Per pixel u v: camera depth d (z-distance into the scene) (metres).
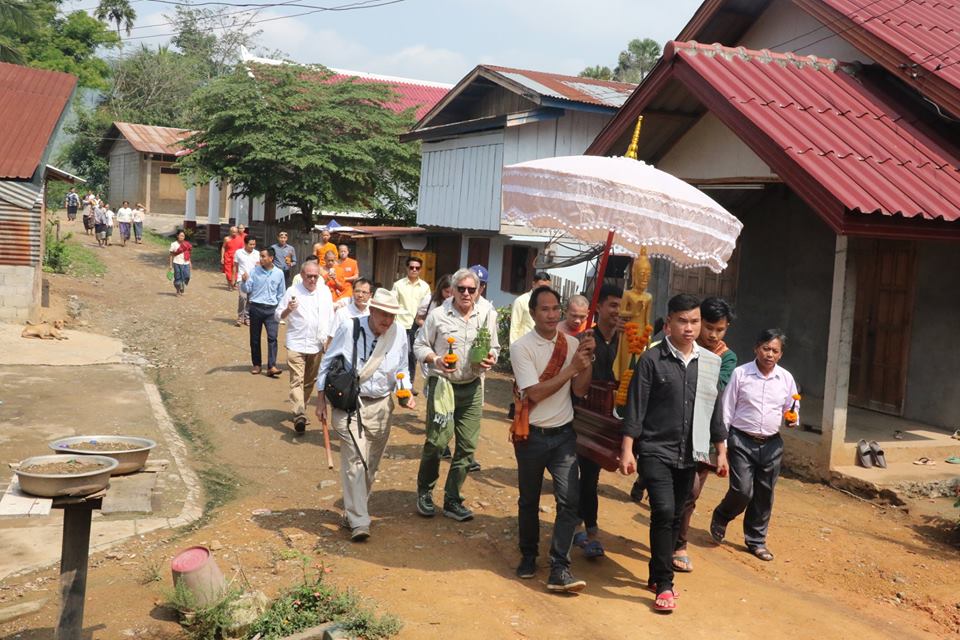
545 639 5.07
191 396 12.23
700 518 7.75
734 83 9.88
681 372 5.60
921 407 11.12
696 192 5.63
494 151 19.41
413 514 7.38
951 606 6.07
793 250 13.06
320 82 30.56
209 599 5.27
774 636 5.34
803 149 8.92
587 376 5.86
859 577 6.54
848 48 11.34
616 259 13.32
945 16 11.93
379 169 29.28
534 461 5.82
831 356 9.01
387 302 6.63
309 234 29.03
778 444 6.86
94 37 55.22
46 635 5.22
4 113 18.14
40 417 10.44
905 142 9.70
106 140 48.75
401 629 5.10
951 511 8.03
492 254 20.14
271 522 7.23
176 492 8.03
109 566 6.25
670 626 5.35
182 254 23.53
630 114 11.16
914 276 11.25
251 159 28.16
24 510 4.25
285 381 13.20
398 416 11.10
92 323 18.06
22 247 16.23
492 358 6.93
